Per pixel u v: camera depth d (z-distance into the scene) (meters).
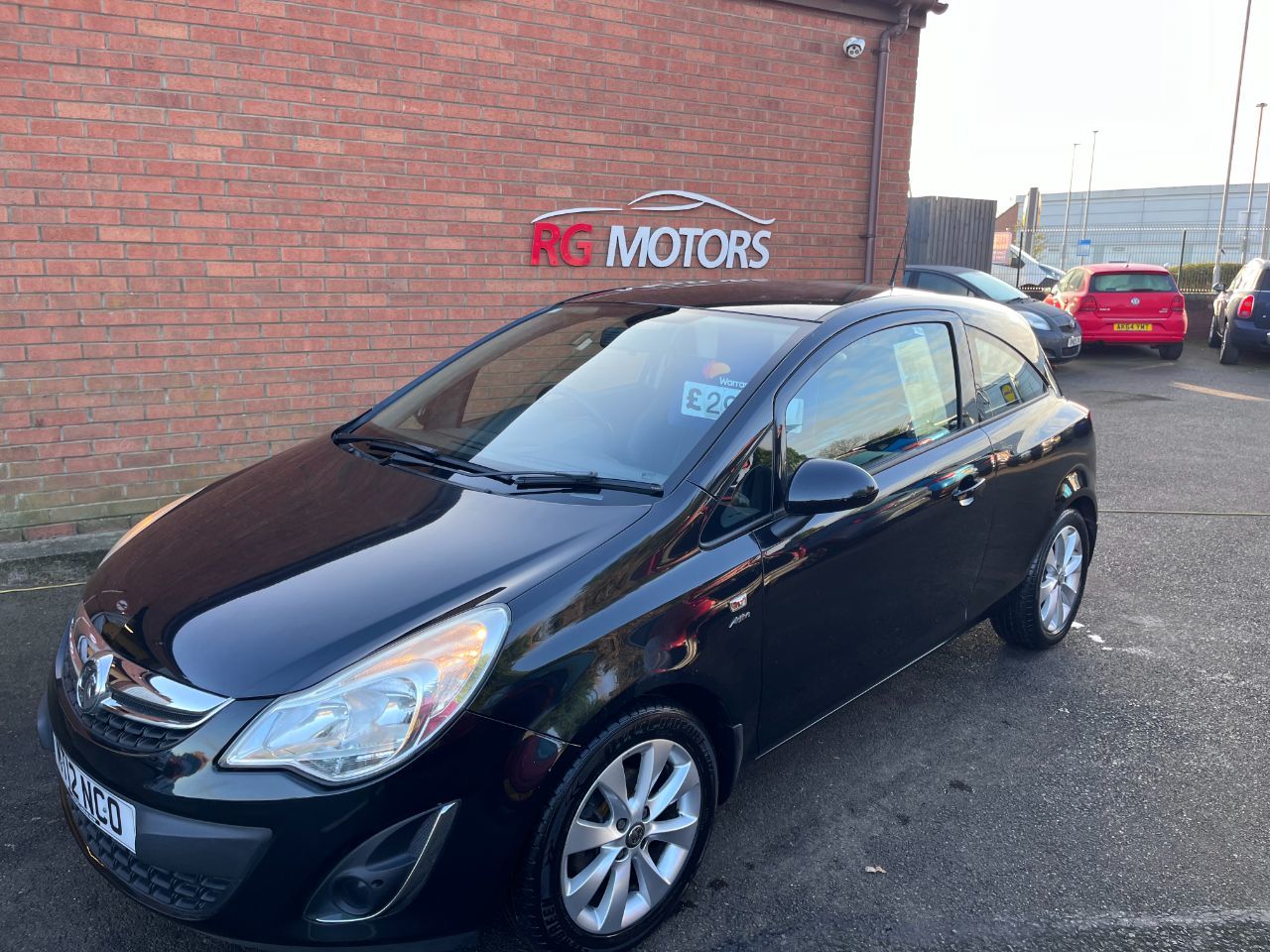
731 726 2.66
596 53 6.24
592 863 2.35
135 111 4.93
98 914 2.56
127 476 5.21
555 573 2.33
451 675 2.12
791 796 3.20
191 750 2.05
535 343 3.54
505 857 2.16
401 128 5.67
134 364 5.13
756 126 6.96
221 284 5.29
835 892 2.73
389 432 3.27
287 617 2.22
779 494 2.80
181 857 2.02
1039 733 3.65
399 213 5.75
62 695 2.37
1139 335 14.35
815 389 3.02
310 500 2.82
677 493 2.61
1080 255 23.67
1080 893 2.75
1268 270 13.72
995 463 3.63
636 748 2.37
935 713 3.79
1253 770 3.43
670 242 6.80
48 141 4.75
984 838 3.00
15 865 2.74
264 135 5.28
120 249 5.00
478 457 2.95
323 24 5.34
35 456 4.96
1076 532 4.33
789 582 2.76
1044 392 4.23
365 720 2.05
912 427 3.35
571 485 2.70
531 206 6.19
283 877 2.00
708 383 2.96
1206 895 2.76
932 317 3.61
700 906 2.66
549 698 2.19
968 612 3.70
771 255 7.27
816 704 3.02
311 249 5.52
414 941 2.12
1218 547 5.90
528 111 6.07
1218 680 4.12
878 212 7.63
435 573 2.33
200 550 2.59
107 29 4.80
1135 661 4.29
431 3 5.63
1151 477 7.61
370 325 5.77
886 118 7.52
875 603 3.14
